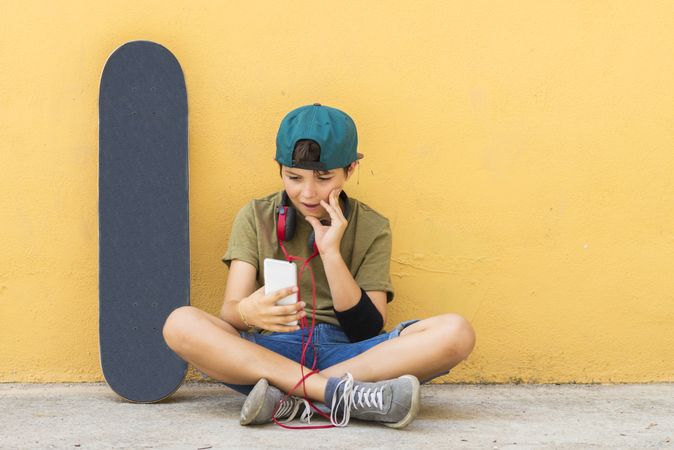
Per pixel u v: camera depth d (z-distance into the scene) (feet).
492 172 8.85
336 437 6.38
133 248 8.14
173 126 8.29
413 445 6.17
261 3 8.69
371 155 8.80
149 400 7.91
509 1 8.79
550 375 8.91
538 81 8.82
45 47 8.55
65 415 7.23
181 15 8.64
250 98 8.71
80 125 8.59
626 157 8.89
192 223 8.70
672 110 8.89
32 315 8.61
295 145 7.29
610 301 8.93
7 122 8.55
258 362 6.88
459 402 7.95
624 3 8.83
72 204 8.61
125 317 8.05
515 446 6.22
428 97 8.79
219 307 8.74
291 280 6.85
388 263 7.96
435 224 8.84
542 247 8.88
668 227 8.93
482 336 8.88
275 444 6.15
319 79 8.75
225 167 8.72
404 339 7.00
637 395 8.34
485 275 8.87
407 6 8.75
